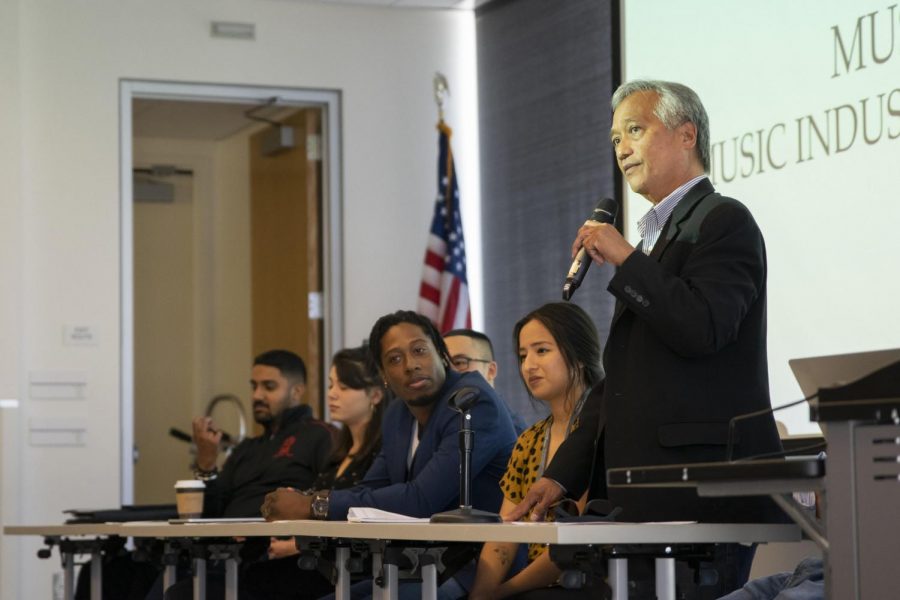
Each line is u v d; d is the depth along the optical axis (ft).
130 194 27.50
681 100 10.75
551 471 11.18
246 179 34.50
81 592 21.17
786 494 8.12
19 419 25.95
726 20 20.62
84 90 27.20
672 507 9.86
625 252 9.96
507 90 27.89
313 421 21.17
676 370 10.00
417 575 11.75
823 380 8.43
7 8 26.32
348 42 29.01
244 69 28.32
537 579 12.17
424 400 14.76
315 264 29.40
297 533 12.41
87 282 26.89
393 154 29.17
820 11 18.42
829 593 7.65
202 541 16.25
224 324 36.14
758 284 10.03
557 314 13.42
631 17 23.35
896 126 16.81
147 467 36.45
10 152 26.13
